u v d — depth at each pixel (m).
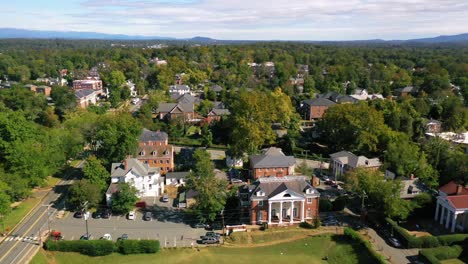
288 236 79.25
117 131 106.31
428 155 107.75
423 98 175.88
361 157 107.38
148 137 122.19
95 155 112.50
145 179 98.12
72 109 169.75
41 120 156.38
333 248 75.19
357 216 87.38
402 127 137.88
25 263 66.75
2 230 78.00
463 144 128.12
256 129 119.62
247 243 76.88
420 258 69.50
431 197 85.75
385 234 78.50
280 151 119.06
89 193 85.88
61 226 81.38
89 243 71.94
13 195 87.62
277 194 81.38
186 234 79.81
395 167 101.31
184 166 114.81
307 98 197.62
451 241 74.00
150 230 81.06
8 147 92.88
